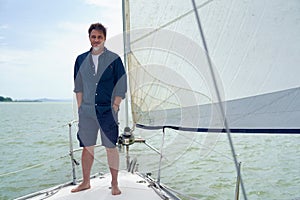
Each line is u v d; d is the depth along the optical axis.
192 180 4.94
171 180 5.00
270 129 2.24
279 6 2.25
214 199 4.39
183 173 5.21
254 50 2.32
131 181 2.58
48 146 9.32
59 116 25.48
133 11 2.79
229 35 2.38
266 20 2.28
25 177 5.97
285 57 2.24
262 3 2.28
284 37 2.24
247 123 2.29
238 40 2.36
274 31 2.27
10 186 5.55
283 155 6.32
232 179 5.07
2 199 5.00
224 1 2.38
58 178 5.72
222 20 2.40
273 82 2.26
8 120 20.86
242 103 2.34
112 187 2.36
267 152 6.60
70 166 6.30
